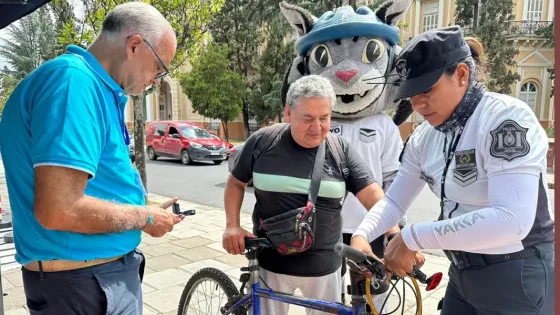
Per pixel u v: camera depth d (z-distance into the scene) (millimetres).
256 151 2234
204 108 20859
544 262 1471
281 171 2113
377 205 1970
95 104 1564
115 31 1686
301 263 2154
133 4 1740
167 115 30844
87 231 1532
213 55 20281
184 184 10609
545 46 22500
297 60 3604
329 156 2182
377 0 13227
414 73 1503
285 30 19844
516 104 1421
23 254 1653
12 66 28016
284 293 2111
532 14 22828
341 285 2408
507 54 19688
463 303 1754
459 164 1522
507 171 1339
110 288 1716
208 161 14797
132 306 1825
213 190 9711
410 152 1884
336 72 3098
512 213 1306
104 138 1620
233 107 20828
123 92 1726
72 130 1445
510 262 1474
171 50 1786
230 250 2221
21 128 1562
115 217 1589
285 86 3754
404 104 3299
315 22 3459
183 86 20891
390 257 1544
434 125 1617
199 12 6859
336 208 2186
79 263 1646
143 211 1740
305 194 2094
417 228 1459
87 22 6438
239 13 22656
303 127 2020
